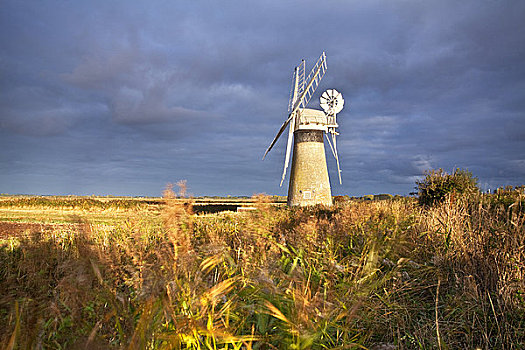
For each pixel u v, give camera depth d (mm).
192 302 2641
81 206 28984
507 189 8570
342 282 3764
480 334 3844
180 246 2760
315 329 2664
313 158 33719
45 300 2436
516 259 4402
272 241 3781
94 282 2494
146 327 2328
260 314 2971
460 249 5273
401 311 4082
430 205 12703
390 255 4867
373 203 12180
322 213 10297
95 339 2213
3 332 2145
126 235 3266
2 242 3920
